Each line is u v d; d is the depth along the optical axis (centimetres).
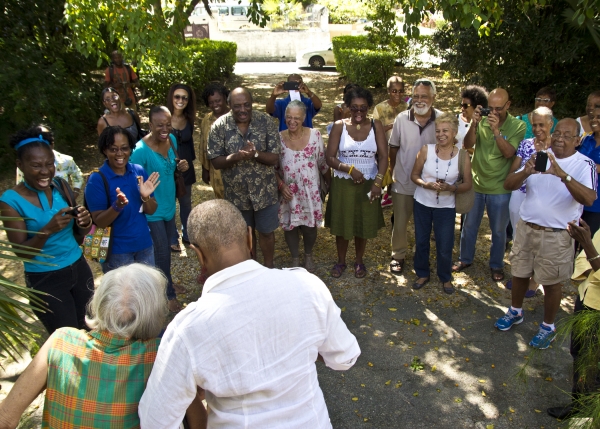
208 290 178
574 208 369
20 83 810
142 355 188
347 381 372
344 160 473
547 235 373
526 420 333
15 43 843
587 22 656
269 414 174
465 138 479
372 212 484
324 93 1534
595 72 987
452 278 507
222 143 446
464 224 505
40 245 307
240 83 1712
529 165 369
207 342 168
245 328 170
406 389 363
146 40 603
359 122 461
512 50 1058
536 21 997
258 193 455
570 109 1034
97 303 190
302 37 2594
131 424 184
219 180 548
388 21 1591
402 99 595
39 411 340
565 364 383
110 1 600
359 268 514
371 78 1475
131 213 369
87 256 356
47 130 332
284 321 175
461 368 383
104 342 188
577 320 277
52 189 323
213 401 180
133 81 1056
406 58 1706
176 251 564
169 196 439
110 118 571
